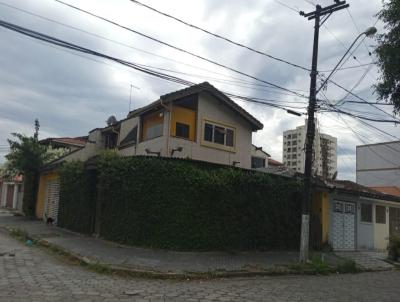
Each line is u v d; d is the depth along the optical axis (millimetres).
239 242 16609
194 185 15430
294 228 18859
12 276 9758
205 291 9617
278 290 10430
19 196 34719
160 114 21531
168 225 15055
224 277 12109
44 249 14844
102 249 14469
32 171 27297
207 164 16609
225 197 16234
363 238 23188
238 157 23625
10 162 29219
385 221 25172
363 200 23422
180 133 21469
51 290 8578
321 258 16531
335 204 21500
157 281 10820
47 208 24938
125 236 15617
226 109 23469
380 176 40500
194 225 15336
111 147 26281
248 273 12758
